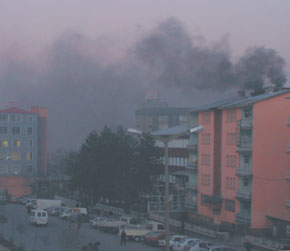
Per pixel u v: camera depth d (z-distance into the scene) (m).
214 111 79.88
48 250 54.16
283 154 70.50
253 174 69.62
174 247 56.22
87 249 51.72
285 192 70.38
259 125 69.94
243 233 70.38
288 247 55.56
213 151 79.56
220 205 77.31
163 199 96.88
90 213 99.94
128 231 65.31
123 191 92.56
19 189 144.25
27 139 146.50
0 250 51.12
